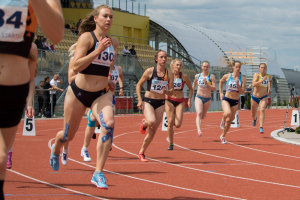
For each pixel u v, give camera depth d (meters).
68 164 6.98
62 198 4.71
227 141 11.00
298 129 12.63
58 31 2.41
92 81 4.54
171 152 8.78
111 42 4.71
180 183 5.66
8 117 2.55
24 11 2.42
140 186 5.43
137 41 34.47
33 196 4.77
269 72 43.06
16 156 7.83
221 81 10.45
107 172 6.39
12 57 2.48
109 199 4.70
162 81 7.24
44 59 20.45
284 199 4.84
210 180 5.90
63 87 20.89
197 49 36.44
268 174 6.40
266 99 12.46
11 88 2.50
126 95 24.23
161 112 7.40
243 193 5.12
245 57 41.28
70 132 4.82
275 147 9.73
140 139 11.27
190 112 28.36
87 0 30.95
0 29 2.39
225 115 10.17
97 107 4.54
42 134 12.34
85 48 4.55
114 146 9.67
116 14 32.88
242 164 7.31
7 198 4.64
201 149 9.30
